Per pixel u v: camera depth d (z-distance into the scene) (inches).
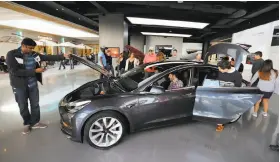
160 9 282.7
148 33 536.4
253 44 227.6
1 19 340.5
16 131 106.0
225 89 102.0
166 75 103.2
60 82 278.4
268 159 84.9
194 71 109.5
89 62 126.0
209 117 104.6
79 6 281.4
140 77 127.3
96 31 483.8
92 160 80.9
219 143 98.4
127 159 82.4
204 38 707.4
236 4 219.0
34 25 433.7
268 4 208.1
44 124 112.6
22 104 99.6
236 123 126.6
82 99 90.4
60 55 113.7
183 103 100.7
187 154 87.5
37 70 98.7
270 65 130.3
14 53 92.6
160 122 98.7
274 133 112.0
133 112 90.8
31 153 84.4
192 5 224.1
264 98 138.3
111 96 90.8
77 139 86.7
